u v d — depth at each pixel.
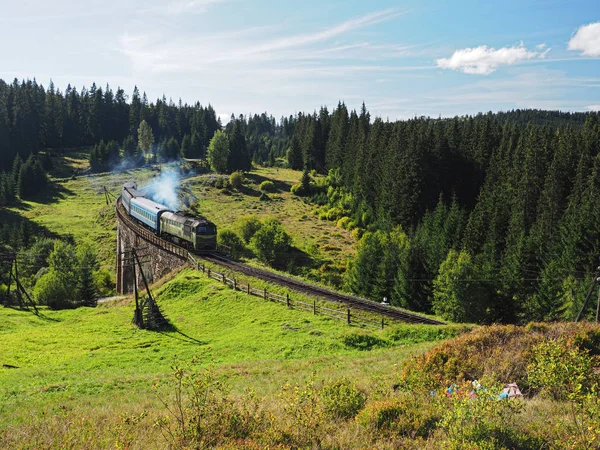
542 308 50.00
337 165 133.75
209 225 54.06
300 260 78.69
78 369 27.97
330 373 22.16
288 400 14.49
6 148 150.50
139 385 22.75
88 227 102.75
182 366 27.38
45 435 13.98
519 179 83.06
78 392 21.84
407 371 19.53
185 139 169.12
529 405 14.06
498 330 23.19
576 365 14.48
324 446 12.16
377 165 105.06
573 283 51.69
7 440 13.78
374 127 127.38
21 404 19.92
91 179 139.88
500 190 82.38
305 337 31.55
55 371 27.45
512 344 21.25
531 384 16.05
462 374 18.44
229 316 38.62
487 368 18.48
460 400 12.84
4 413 18.36
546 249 61.66
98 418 16.02
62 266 57.81
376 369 22.27
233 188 121.31
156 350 32.34
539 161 81.69
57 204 119.12
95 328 39.91
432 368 19.56
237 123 140.50
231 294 42.56
